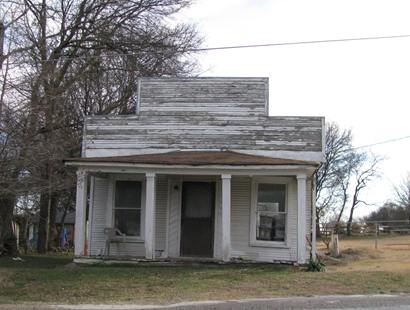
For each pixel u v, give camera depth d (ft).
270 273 47.98
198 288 41.57
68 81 69.00
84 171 55.16
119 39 77.82
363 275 46.98
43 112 46.21
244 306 34.55
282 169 53.01
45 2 69.21
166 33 83.56
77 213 55.16
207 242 59.77
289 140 59.57
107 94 90.58
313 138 59.26
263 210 59.36
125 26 78.07
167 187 60.90
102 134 62.13
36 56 53.98
